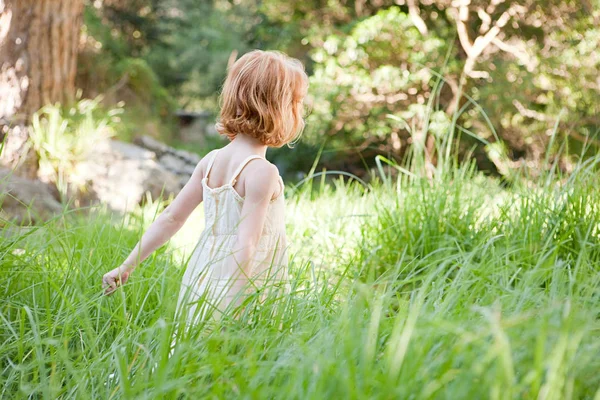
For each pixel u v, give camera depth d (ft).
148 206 18.34
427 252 10.94
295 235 12.96
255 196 7.73
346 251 11.96
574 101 35.24
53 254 9.84
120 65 50.19
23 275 8.80
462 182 12.28
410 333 4.89
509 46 35.50
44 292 8.34
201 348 6.42
